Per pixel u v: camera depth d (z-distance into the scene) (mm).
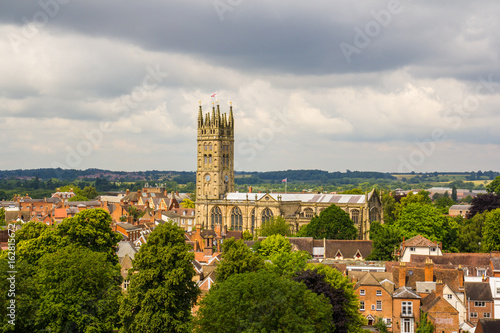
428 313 186000
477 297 192750
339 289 158000
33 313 153125
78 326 152625
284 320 126375
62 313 152125
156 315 148500
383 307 190625
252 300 131750
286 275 163750
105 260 172000
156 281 152500
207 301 137500
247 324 127938
